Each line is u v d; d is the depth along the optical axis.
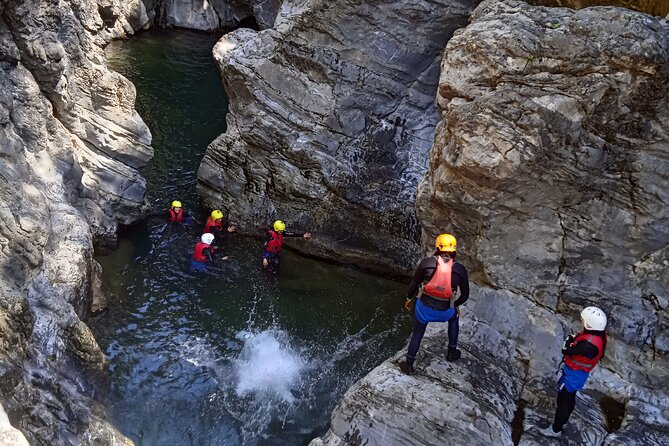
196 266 12.30
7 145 9.57
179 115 18.53
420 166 12.52
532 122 7.94
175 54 23.11
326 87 12.51
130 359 10.17
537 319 8.62
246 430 9.20
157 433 9.05
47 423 7.62
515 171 8.04
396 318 11.60
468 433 7.27
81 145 12.45
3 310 7.74
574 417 7.64
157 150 16.45
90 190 12.32
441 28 11.95
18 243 8.61
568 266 8.56
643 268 8.25
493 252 8.83
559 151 8.04
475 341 8.59
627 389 8.02
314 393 9.87
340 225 12.89
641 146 7.93
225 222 13.41
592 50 7.82
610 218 8.25
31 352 8.19
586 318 6.91
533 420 7.70
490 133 8.03
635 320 8.20
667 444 7.40
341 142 12.66
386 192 12.51
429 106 12.58
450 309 7.57
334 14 12.05
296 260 13.03
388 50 12.19
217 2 25.78
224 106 19.42
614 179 8.10
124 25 23.78
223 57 13.12
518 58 8.16
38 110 10.82
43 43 10.79
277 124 12.84
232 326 11.06
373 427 7.50
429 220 9.44
